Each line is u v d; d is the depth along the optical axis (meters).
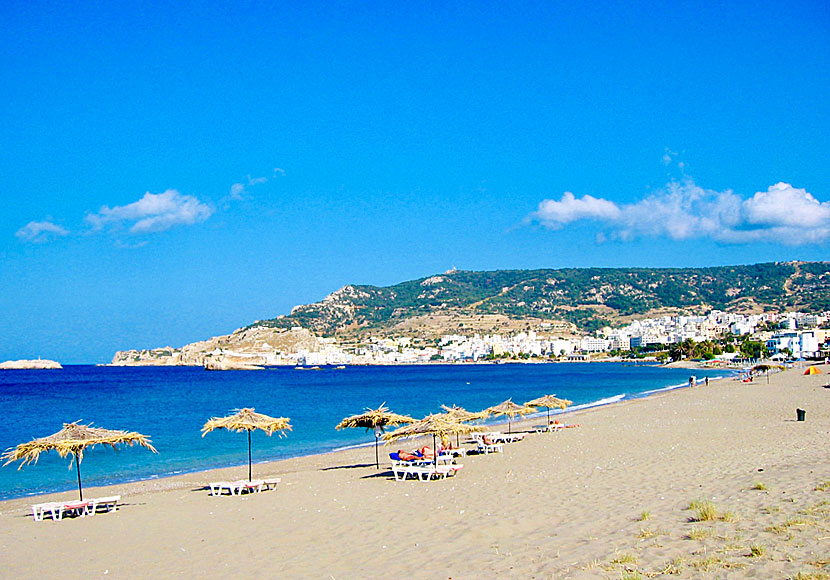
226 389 140.88
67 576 15.19
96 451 42.75
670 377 161.75
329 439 48.53
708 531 13.25
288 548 16.25
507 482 24.06
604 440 35.56
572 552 13.13
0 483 31.39
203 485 29.11
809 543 11.67
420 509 19.94
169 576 14.54
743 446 28.67
